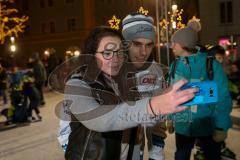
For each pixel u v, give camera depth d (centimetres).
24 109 1000
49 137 816
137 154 180
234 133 721
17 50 4947
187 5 3177
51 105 1358
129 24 219
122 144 167
